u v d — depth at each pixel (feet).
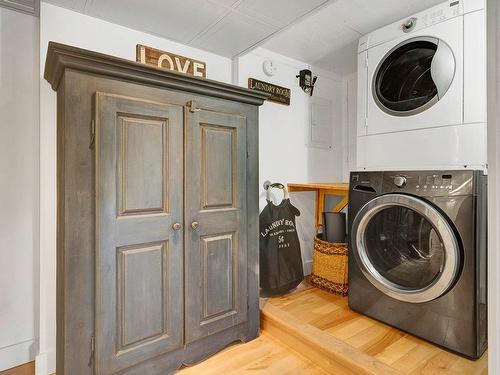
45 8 4.94
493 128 2.97
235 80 7.27
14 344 5.17
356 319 6.06
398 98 6.50
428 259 5.25
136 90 4.25
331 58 8.59
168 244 4.56
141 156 4.29
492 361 3.03
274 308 6.45
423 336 5.23
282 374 4.83
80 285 3.88
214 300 5.11
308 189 8.70
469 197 4.63
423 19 6.01
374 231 6.15
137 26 5.74
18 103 5.16
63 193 3.84
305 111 8.90
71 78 3.78
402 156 6.33
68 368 3.82
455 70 5.53
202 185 4.92
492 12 2.93
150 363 4.45
